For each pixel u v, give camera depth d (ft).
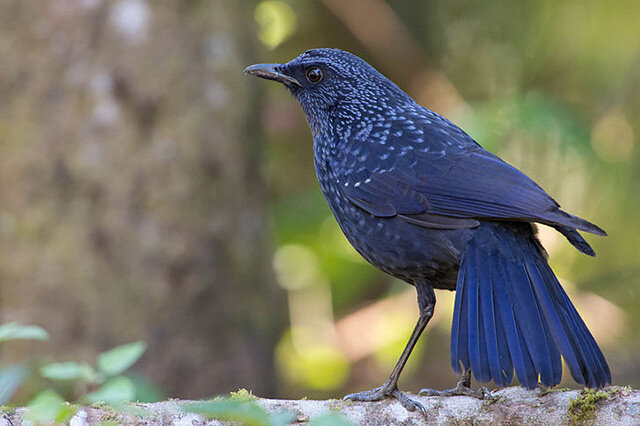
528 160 46.93
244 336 42.01
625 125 48.37
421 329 27.04
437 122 28.66
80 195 39.81
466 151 27.40
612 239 48.83
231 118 42.01
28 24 39.58
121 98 40.01
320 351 54.60
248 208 42.78
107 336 39.52
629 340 48.70
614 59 48.85
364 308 55.36
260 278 43.09
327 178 29.07
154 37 40.45
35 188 39.65
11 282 39.60
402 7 54.85
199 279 40.86
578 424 23.09
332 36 57.21
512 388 24.45
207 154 41.22
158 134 40.40
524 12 50.67
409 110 28.96
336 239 55.67
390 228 27.14
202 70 41.34
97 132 39.83
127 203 39.96
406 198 26.81
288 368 54.75
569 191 47.19
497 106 46.91
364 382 53.98
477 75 52.54
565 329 23.49
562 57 49.75
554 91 49.90
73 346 39.37
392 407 24.31
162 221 40.34
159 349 39.99
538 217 24.56
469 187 26.17
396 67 53.36
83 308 39.50
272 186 57.47
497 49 51.67
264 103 45.78
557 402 23.47
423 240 26.68
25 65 39.60
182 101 40.78
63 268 39.50
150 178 40.24
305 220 55.57
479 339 23.82
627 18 48.49
